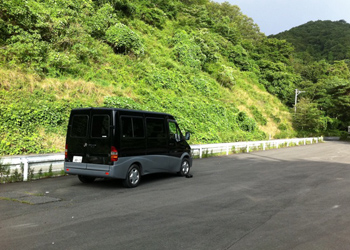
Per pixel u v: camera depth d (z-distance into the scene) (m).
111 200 7.09
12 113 15.02
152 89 27.61
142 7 42.81
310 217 6.00
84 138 8.52
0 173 9.16
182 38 41.19
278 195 8.05
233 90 47.44
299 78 70.56
